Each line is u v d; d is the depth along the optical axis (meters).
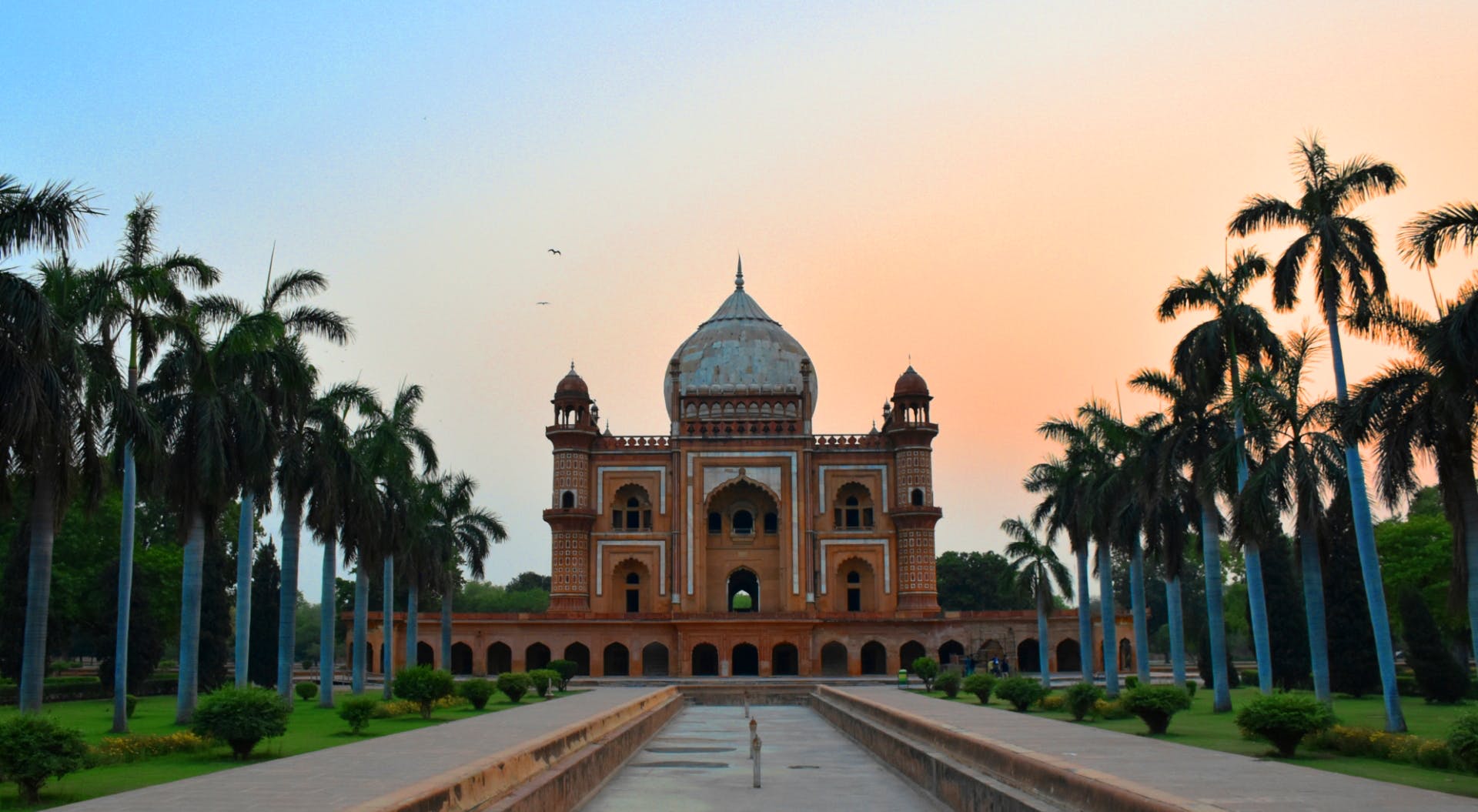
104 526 41.97
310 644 100.62
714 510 56.34
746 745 24.19
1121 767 13.37
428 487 42.28
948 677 35.78
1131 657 53.66
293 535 29.44
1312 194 23.41
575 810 14.86
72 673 56.78
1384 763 16.47
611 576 54.62
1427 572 41.78
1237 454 25.34
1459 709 29.31
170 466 23.95
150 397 24.45
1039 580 40.44
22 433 16.72
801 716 34.25
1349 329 22.53
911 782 17.72
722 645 51.31
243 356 25.67
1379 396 18.61
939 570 78.94
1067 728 19.73
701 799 16.00
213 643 42.34
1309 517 24.30
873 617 51.84
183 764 16.83
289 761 14.47
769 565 55.56
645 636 51.84
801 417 56.25
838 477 55.59
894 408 55.94
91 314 20.95
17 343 16.81
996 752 14.09
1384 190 23.33
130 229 23.84
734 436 55.06
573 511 53.59
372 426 33.91
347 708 22.34
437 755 15.34
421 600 63.91
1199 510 30.69
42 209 17.31
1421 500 48.62
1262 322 26.08
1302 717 17.12
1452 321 16.27
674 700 34.41
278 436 26.52
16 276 16.86
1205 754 15.08
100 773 15.69
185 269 24.09
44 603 19.55
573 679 49.12
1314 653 24.38
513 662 51.62
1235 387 25.73
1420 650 32.41
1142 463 28.81
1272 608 40.62
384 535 34.72
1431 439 18.23
